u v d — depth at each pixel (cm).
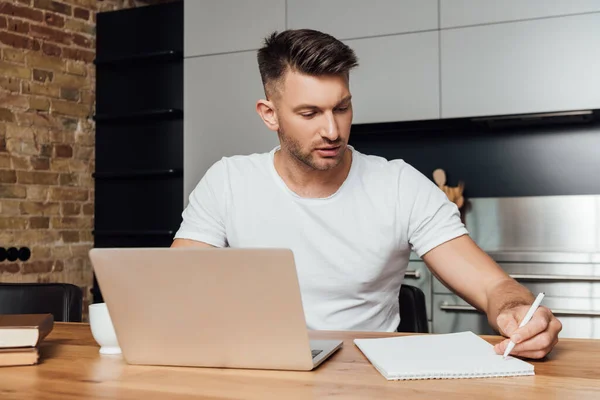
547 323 120
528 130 376
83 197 422
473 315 340
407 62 358
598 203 357
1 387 108
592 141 365
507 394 99
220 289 113
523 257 335
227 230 191
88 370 119
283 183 185
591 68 329
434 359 116
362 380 108
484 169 384
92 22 427
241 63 389
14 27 384
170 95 415
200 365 120
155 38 416
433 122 362
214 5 396
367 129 379
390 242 180
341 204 182
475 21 347
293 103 159
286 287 110
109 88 429
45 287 199
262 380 109
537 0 337
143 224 419
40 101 397
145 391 104
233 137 390
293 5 379
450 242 171
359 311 183
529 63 338
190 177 399
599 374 110
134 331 121
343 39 371
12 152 383
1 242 377
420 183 182
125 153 425
